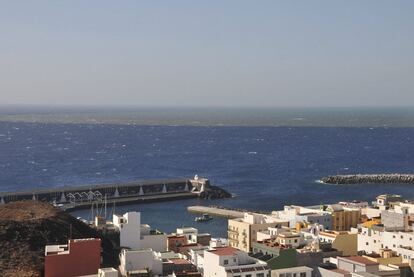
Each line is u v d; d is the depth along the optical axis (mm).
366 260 150250
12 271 154125
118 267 156000
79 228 196625
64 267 145500
